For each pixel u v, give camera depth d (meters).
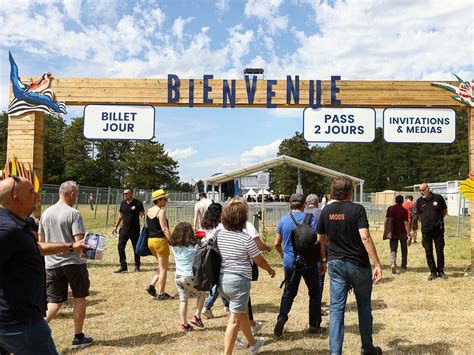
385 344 5.47
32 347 2.95
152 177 73.69
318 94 10.87
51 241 5.20
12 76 10.66
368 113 10.88
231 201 4.77
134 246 10.78
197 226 10.70
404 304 7.57
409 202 17.02
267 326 6.23
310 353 5.15
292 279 5.71
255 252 4.61
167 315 6.86
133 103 10.94
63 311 7.07
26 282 2.96
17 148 10.62
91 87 10.88
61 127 83.38
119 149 89.88
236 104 10.90
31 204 3.19
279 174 70.50
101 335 5.85
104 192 25.42
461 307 7.37
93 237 4.55
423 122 10.84
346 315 6.81
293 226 5.79
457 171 70.38
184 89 10.94
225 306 6.91
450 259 13.09
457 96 10.68
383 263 12.37
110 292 8.52
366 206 27.75
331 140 10.88
